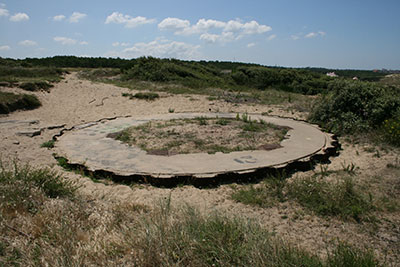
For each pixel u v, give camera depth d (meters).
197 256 2.64
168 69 20.44
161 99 13.58
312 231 3.32
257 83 21.80
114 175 4.85
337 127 8.20
